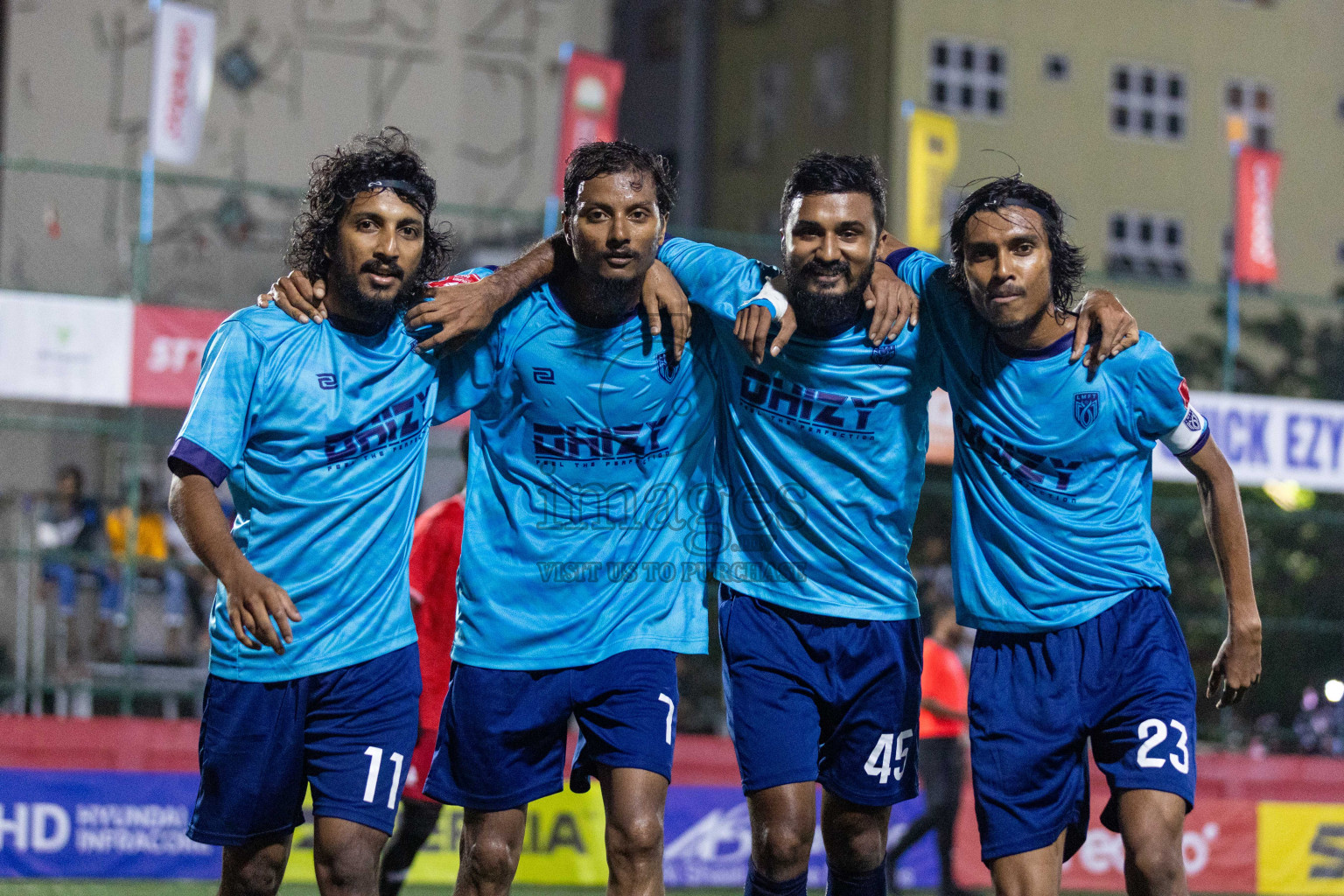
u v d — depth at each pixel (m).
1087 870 11.93
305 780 5.47
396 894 8.23
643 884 5.41
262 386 5.25
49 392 11.74
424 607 7.93
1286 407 13.91
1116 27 33.31
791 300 5.55
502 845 5.67
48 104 23.78
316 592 5.30
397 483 5.43
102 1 24.22
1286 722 18.02
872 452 5.70
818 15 33.06
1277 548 19.69
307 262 5.39
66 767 10.83
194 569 14.81
